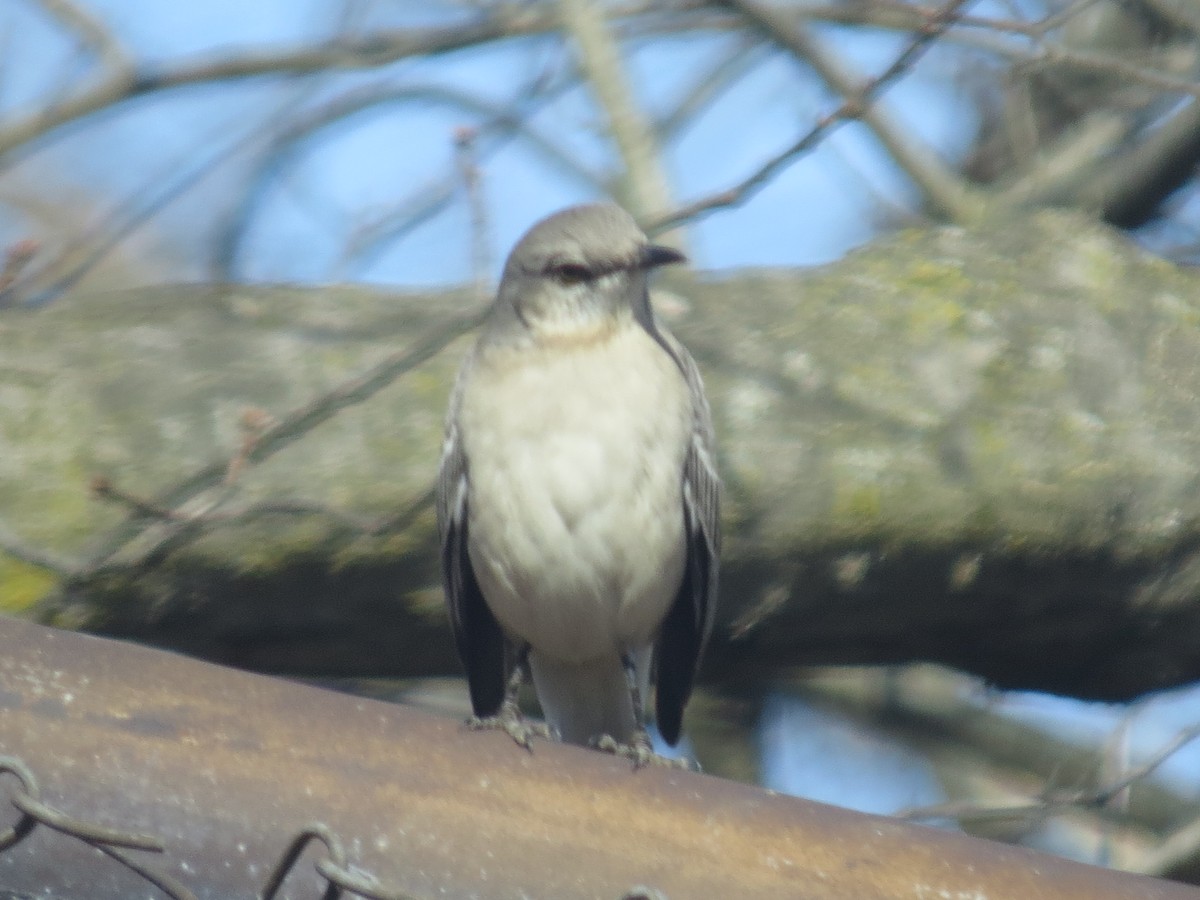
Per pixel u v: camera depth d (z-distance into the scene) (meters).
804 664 11.03
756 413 10.44
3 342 10.38
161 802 4.75
